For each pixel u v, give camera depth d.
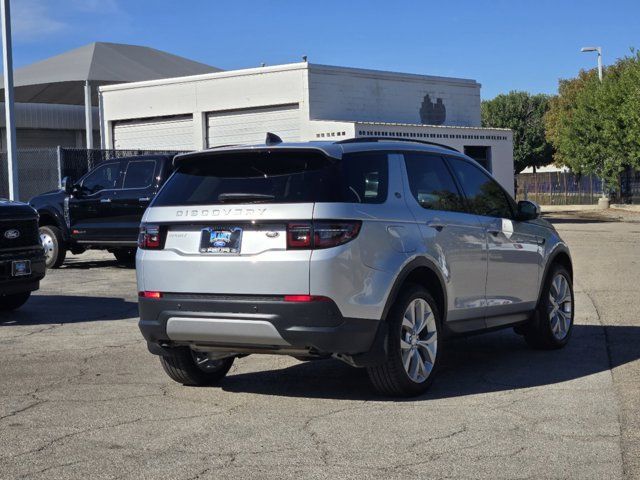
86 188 16.47
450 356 8.11
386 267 6.14
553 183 51.53
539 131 73.69
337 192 5.98
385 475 4.65
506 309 7.65
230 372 7.50
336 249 5.84
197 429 5.65
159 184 15.66
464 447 5.14
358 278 5.95
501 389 6.66
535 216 7.84
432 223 6.70
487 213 7.55
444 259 6.76
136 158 16.11
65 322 10.39
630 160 37.28
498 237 7.51
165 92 28.06
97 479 4.67
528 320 8.15
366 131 24.23
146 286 6.35
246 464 4.89
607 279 13.70
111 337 9.34
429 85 29.23
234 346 6.14
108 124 29.62
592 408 5.99
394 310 6.21
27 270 10.62
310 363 7.86
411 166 6.83
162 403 6.39
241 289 5.97
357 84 26.72
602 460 4.84
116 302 12.12
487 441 5.25
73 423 5.84
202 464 4.90
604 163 39.75
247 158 6.31
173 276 6.21
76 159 23.58
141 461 4.97
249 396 6.59
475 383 6.90
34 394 6.72
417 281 6.73
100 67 29.84
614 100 37.34
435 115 29.47
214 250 6.10
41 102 35.28
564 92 65.50
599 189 48.34
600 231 24.70
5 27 20.50
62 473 4.78
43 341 9.12
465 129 27.59
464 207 7.26
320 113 25.55
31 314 11.05
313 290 5.80
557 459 4.88
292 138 25.62
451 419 5.79
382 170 6.51
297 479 4.61
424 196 6.82
